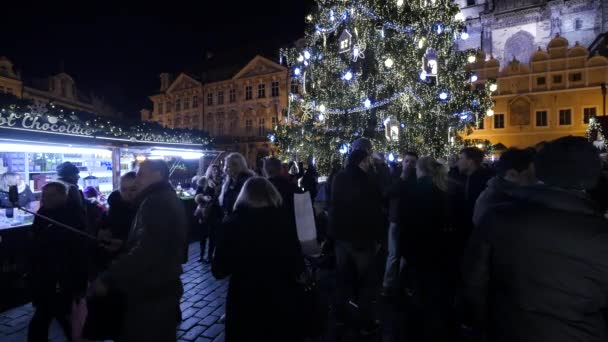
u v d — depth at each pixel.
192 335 4.22
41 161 7.40
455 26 12.78
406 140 13.09
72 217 3.81
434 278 3.68
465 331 4.09
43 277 3.64
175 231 2.61
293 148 15.68
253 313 2.56
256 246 2.58
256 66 39.38
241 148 39.84
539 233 1.63
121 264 2.43
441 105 13.59
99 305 2.51
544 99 29.50
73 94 40.34
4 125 5.88
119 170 8.25
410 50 12.32
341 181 4.26
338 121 14.34
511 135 30.55
